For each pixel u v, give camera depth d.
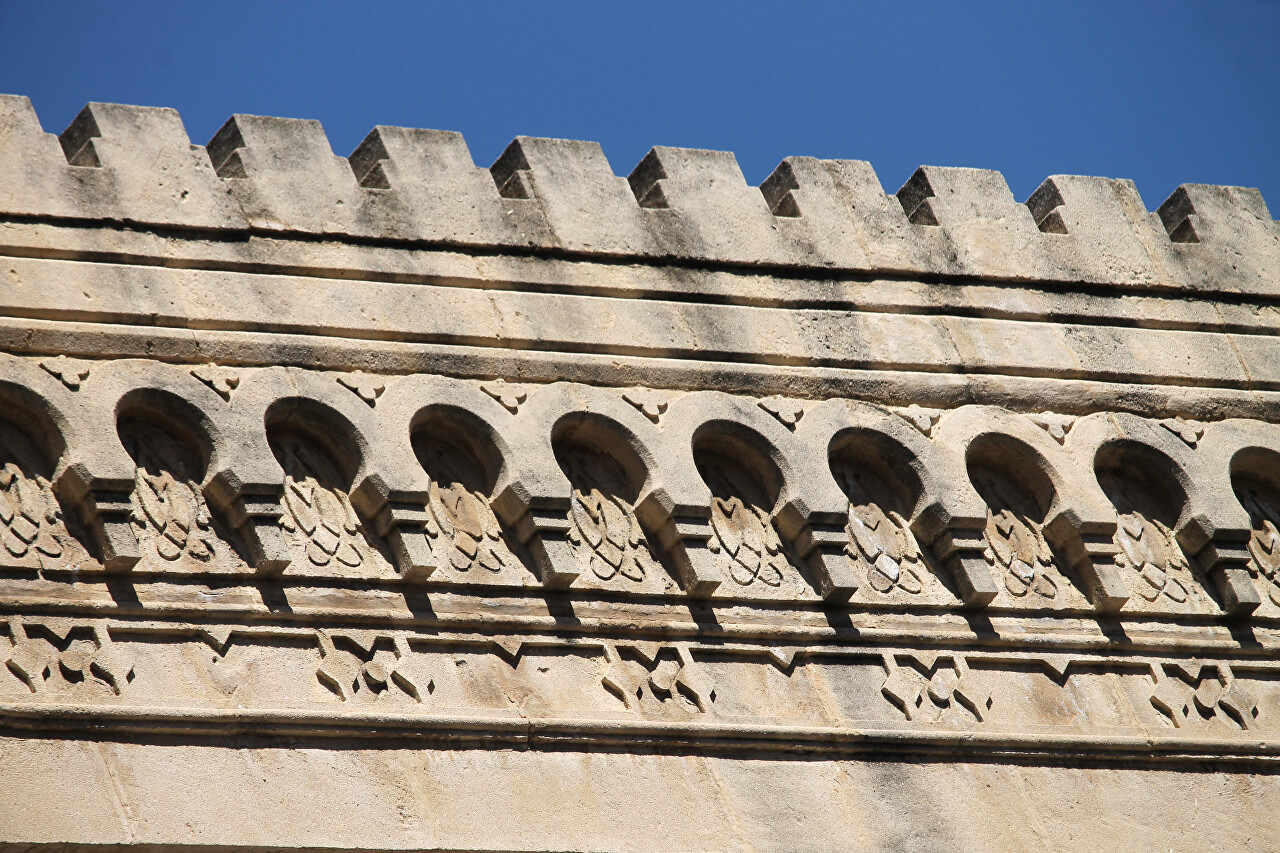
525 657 15.67
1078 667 17.77
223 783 14.02
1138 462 19.19
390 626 15.31
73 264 15.84
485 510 16.27
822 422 17.83
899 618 17.25
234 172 17.02
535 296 17.56
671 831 15.21
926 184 20.22
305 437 16.06
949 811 16.31
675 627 16.28
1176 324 20.28
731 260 18.52
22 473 14.77
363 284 16.91
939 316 19.22
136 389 15.33
